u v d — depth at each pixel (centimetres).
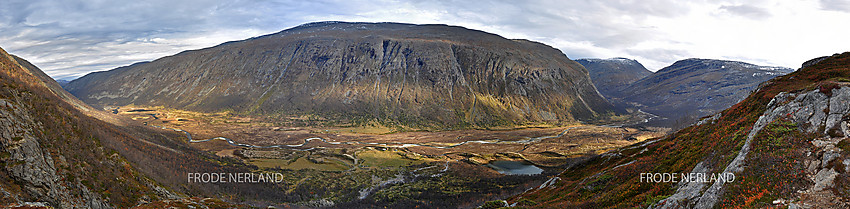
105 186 4894
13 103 4741
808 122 3512
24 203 3566
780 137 3481
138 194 5306
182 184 7000
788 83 5859
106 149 6016
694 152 4931
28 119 4747
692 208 3450
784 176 3042
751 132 4000
